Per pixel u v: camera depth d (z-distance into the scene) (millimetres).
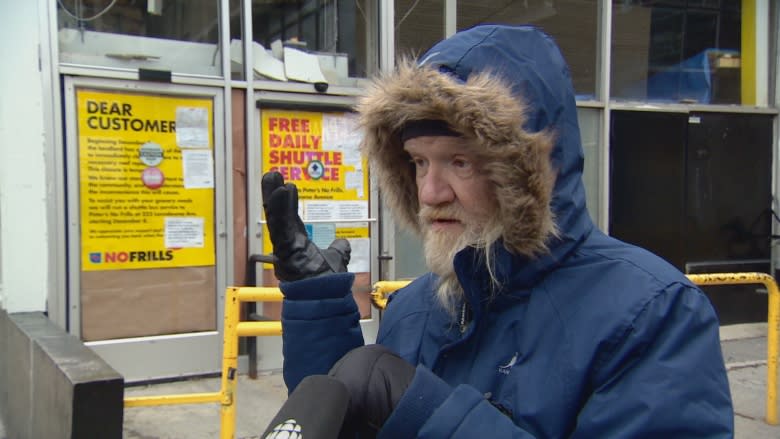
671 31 6570
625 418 954
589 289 1069
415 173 1369
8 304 4266
